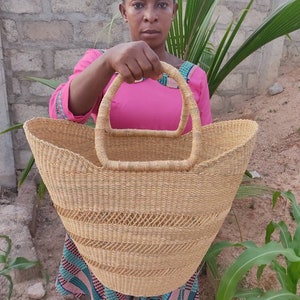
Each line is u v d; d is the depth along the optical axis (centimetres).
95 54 88
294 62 284
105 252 69
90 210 63
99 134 61
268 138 238
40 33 214
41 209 220
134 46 63
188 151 91
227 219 181
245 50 150
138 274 71
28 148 235
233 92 273
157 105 89
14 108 225
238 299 129
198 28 151
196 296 107
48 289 152
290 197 128
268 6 254
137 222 63
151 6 84
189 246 68
